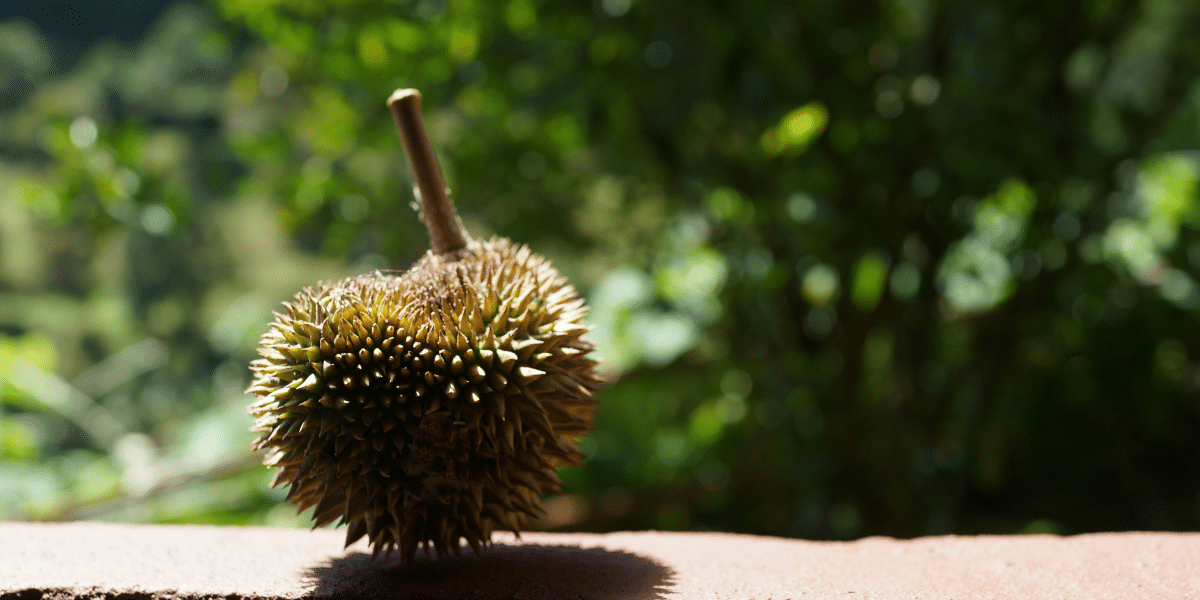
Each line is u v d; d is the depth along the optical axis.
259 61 4.89
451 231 1.53
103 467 4.68
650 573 1.47
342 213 4.22
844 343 3.89
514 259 1.46
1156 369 4.55
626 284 4.21
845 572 1.47
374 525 1.31
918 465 4.02
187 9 13.59
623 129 3.58
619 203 4.34
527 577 1.43
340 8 3.90
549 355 1.33
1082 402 4.51
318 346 1.30
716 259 3.86
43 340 5.14
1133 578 1.37
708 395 4.95
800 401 3.99
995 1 3.61
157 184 3.92
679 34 3.51
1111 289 4.38
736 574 1.46
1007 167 3.51
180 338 11.41
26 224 12.06
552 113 3.80
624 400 5.18
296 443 1.31
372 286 1.36
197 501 4.31
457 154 3.99
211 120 8.13
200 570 1.47
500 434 1.29
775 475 4.24
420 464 1.30
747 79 3.52
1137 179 4.48
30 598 1.35
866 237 3.57
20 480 4.36
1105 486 4.67
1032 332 4.23
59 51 15.73
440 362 1.28
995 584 1.37
